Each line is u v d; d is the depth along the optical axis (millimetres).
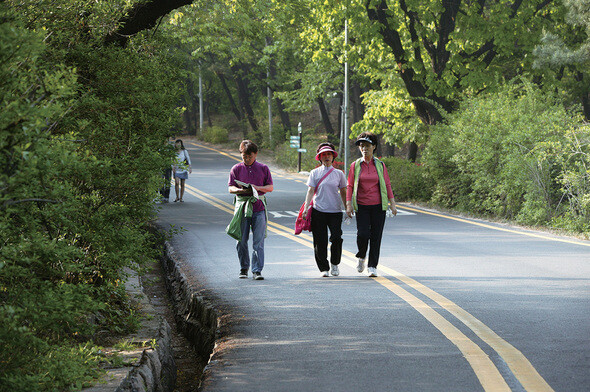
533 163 34062
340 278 20266
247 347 12828
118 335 14352
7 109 7910
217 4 57531
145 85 17359
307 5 62094
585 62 49688
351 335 13531
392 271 21297
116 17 18047
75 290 9703
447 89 55094
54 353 9938
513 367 11141
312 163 80875
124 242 15500
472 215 39250
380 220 20312
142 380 10812
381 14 54844
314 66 89000
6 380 8195
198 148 121125
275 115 147125
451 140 40719
